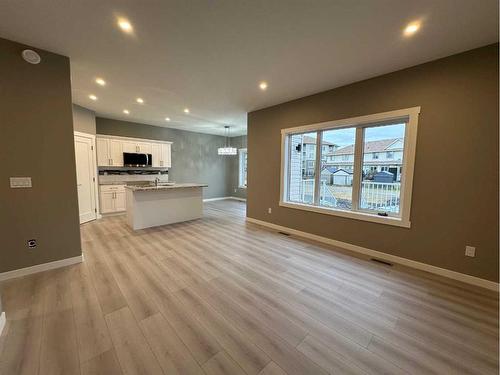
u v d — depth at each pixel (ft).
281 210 15.12
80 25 7.04
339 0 5.89
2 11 6.34
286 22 6.82
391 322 6.18
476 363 4.90
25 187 8.41
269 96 13.46
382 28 7.01
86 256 10.41
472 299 7.30
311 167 14.05
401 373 4.63
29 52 8.05
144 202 15.24
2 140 7.93
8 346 5.16
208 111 17.19
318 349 5.23
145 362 4.81
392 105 9.91
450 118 8.49
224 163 30.27
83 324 5.92
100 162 18.95
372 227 10.82
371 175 11.23
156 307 6.68
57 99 8.84
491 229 7.88
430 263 9.19
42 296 7.15
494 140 7.72
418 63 9.09
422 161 9.19
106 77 10.93
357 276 8.77
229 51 8.53
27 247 8.55
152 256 10.48
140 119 20.33
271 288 7.83
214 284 8.05
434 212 9.01
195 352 5.09
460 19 6.48
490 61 7.66
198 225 16.31
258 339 5.50
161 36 7.61
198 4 6.09
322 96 12.52
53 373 4.53
